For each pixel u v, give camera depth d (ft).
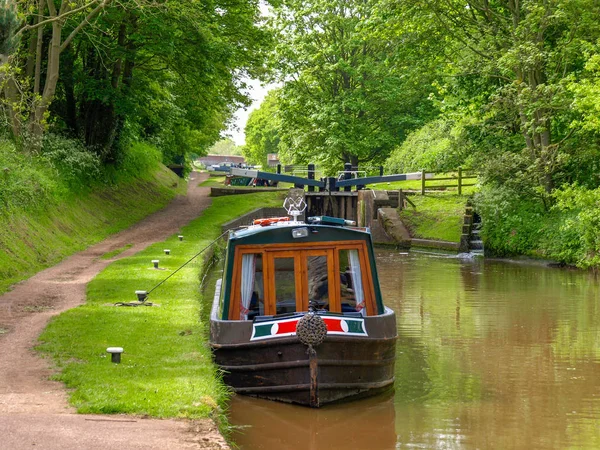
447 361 44.73
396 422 32.76
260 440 29.99
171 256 78.02
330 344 35.09
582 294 72.64
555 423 32.96
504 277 86.89
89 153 114.62
